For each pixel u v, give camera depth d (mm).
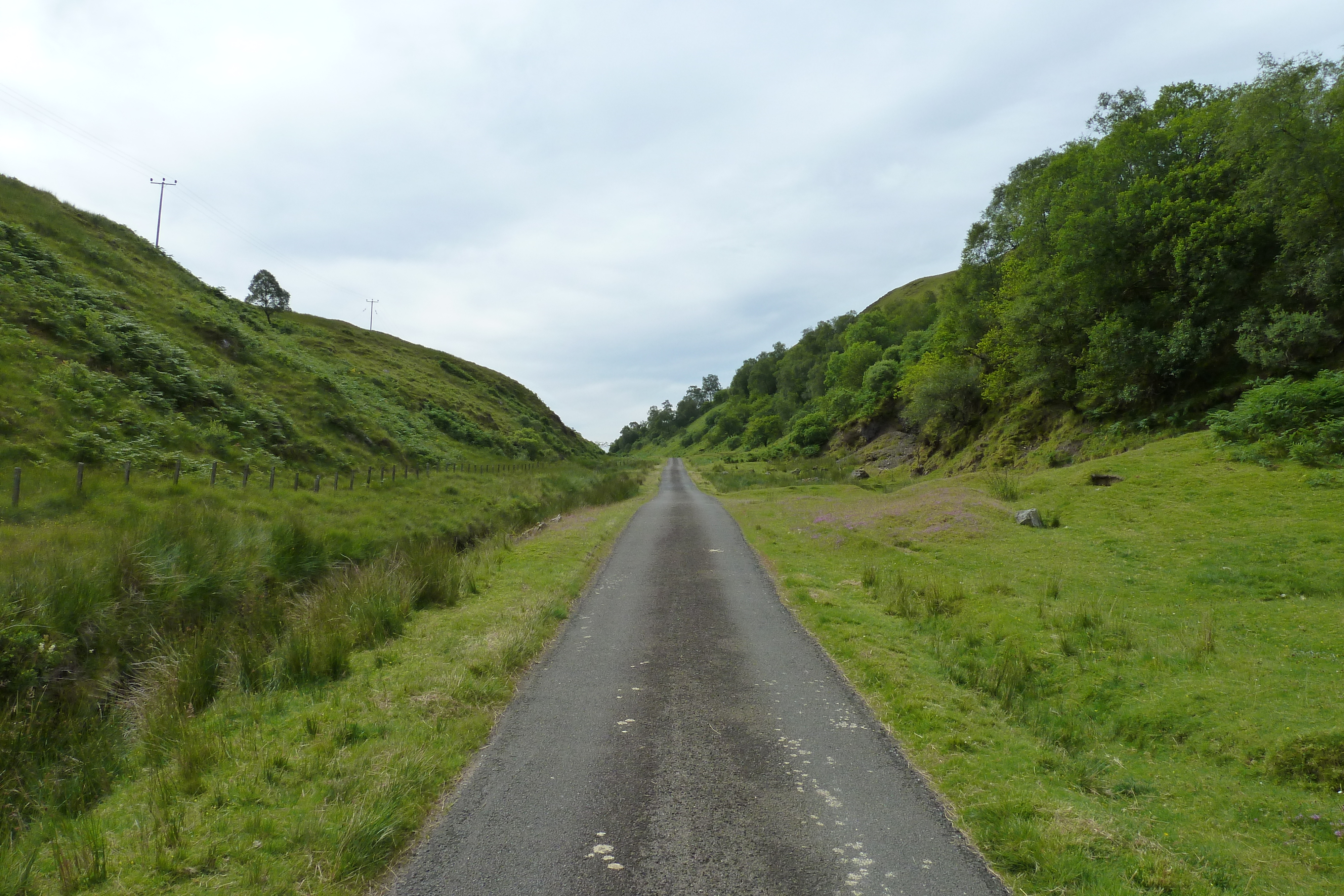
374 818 4188
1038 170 41562
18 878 3658
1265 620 8320
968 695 6824
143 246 37312
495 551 14305
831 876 3812
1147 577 10672
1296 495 13023
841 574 12711
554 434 76812
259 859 3869
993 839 4207
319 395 31844
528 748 5562
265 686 6668
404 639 8305
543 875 3811
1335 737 5289
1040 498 16875
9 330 18328
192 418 21469
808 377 118750
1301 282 18641
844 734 5879
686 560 14586
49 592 6504
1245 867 4125
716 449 134250
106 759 5172
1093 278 25906
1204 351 21625
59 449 14617
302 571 10805
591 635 9008
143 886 3621
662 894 3641
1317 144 17406
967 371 41125
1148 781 5320
